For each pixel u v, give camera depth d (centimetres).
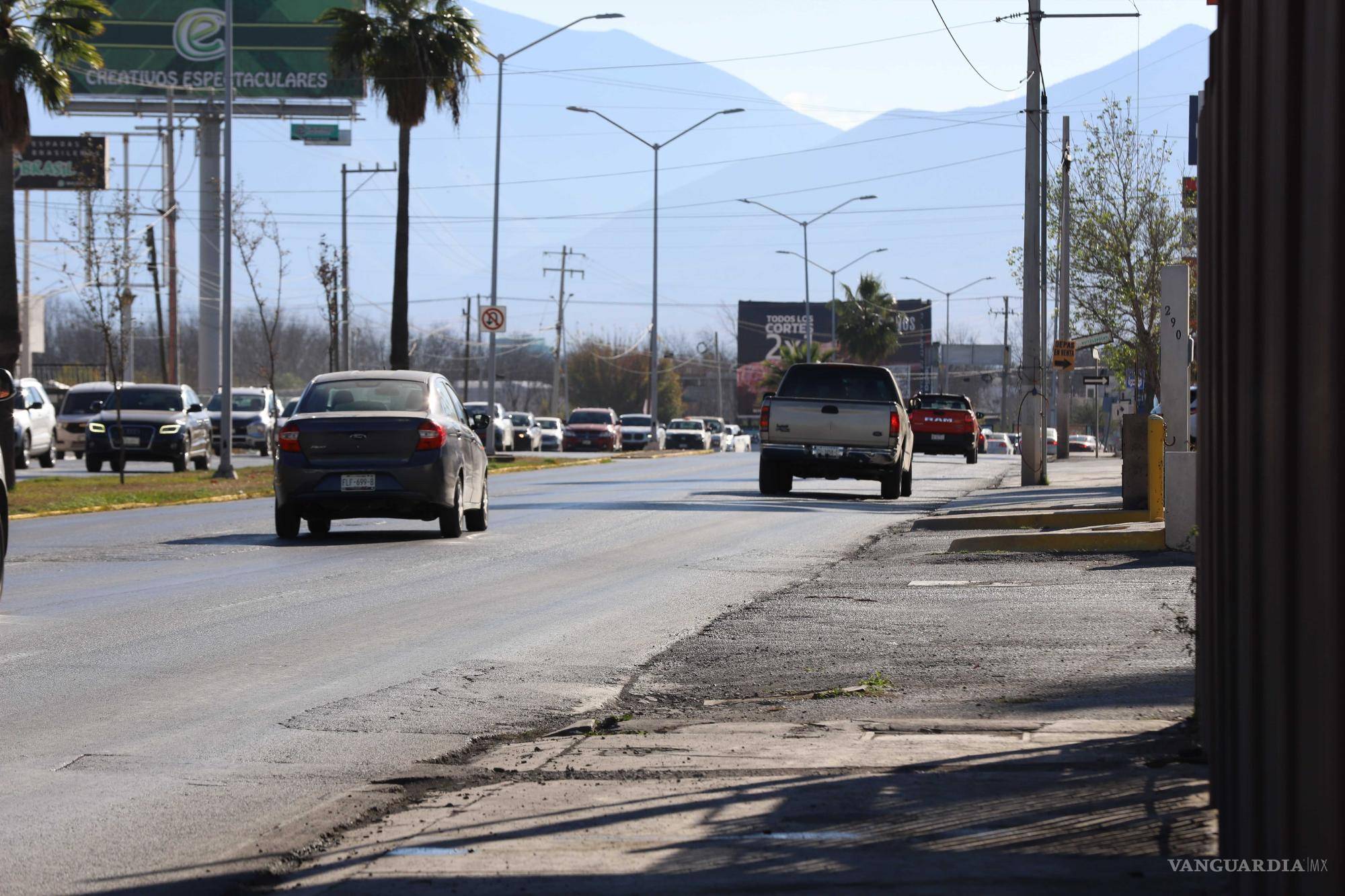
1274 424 604
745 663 1522
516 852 838
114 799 988
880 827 867
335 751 1134
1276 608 595
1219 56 795
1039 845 820
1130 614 1780
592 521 3353
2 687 1389
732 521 3350
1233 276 731
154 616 1853
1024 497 3903
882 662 1505
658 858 815
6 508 1734
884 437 4078
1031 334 4653
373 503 2795
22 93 4822
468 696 1361
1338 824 489
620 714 1278
